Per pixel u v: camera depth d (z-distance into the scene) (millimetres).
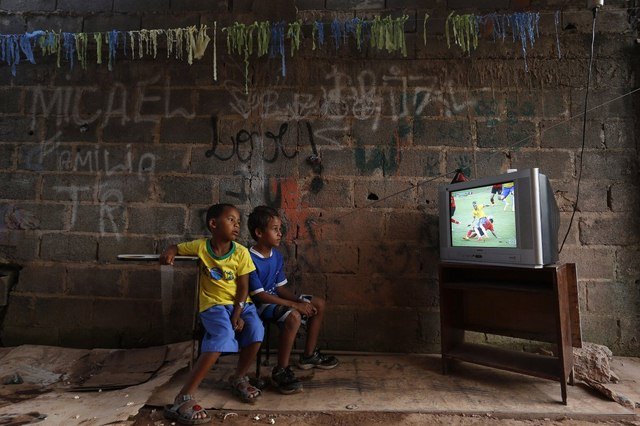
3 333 3381
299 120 3471
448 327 2854
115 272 3402
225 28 3188
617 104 3334
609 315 3219
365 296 3340
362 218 3387
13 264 3424
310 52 3490
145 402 2361
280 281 2904
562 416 2240
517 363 2619
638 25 3346
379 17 3145
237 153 3465
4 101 3535
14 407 2340
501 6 3439
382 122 3438
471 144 3395
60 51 3434
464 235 2826
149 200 3447
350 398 2451
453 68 3438
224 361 3064
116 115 3510
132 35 3240
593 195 3293
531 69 3398
